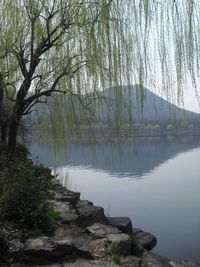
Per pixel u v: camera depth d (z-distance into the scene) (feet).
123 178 82.89
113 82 15.90
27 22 22.33
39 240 16.65
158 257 19.22
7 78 24.81
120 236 18.56
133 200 54.90
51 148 22.88
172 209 47.32
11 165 26.11
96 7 15.33
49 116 23.04
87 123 19.22
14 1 21.59
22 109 25.00
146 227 37.91
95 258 16.62
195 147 206.69
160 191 63.93
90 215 21.38
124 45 14.88
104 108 17.60
